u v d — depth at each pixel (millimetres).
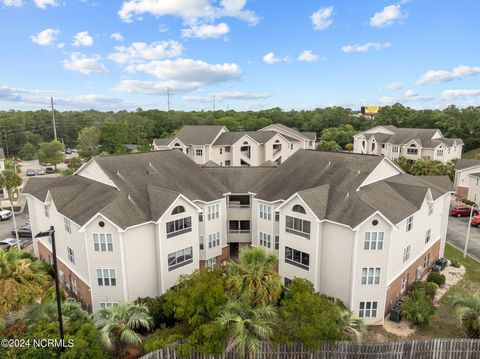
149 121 134125
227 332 20172
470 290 32594
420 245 33062
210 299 21625
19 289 21859
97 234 26906
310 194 29328
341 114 150625
